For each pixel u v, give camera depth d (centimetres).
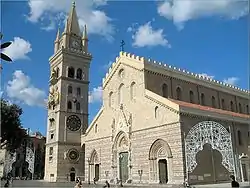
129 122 5931
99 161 6731
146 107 5600
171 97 6159
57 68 8938
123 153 6084
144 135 5516
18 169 12469
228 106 7400
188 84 6625
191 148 4653
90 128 7325
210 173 4984
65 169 7888
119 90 6562
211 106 6950
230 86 7638
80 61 9056
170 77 6291
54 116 8456
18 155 12125
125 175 5925
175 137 4866
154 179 5144
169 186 4534
